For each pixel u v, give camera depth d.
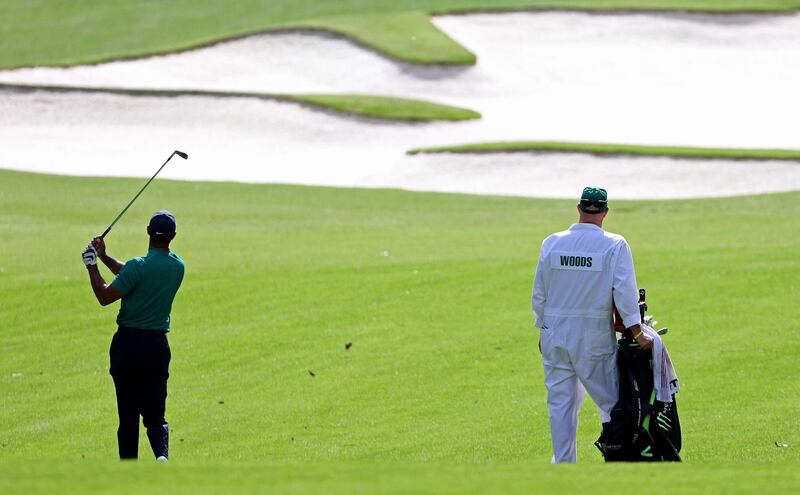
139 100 175.88
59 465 27.14
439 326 63.19
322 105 171.38
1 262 83.69
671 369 34.41
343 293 71.62
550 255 35.00
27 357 61.12
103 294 36.34
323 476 25.52
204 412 50.44
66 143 164.00
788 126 172.88
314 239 94.44
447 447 43.69
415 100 177.75
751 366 52.69
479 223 105.94
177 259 37.84
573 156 145.12
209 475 25.44
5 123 170.50
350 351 59.09
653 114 180.50
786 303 63.88
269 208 117.81
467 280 73.94
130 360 36.75
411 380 53.72
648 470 27.50
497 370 54.78
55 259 84.88
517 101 188.75
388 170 146.88
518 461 41.50
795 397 47.94
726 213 108.38
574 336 34.66
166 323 37.44
